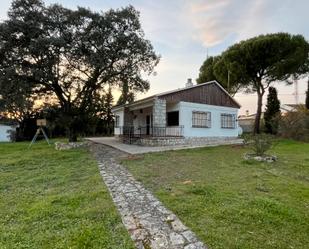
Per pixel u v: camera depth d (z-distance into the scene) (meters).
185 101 16.92
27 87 14.76
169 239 3.54
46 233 3.80
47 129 29.52
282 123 20.28
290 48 20.50
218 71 24.64
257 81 23.23
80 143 16.69
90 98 16.86
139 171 8.12
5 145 19.69
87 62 14.83
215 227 3.85
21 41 14.36
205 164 9.13
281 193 5.57
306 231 3.74
